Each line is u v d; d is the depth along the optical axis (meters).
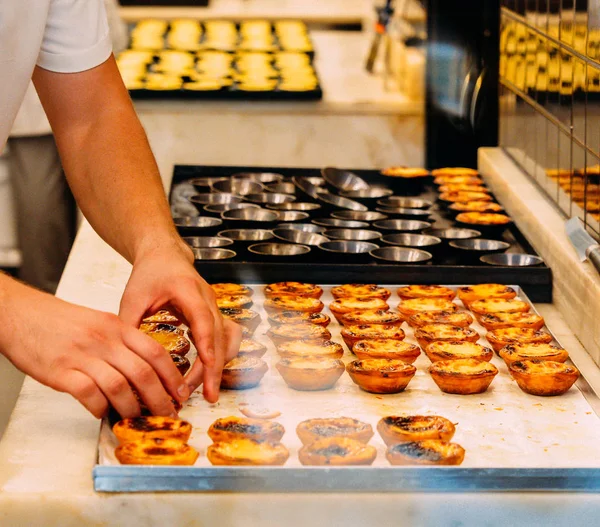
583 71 1.64
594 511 0.98
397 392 1.26
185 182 2.31
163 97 3.13
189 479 0.97
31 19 1.27
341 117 3.16
